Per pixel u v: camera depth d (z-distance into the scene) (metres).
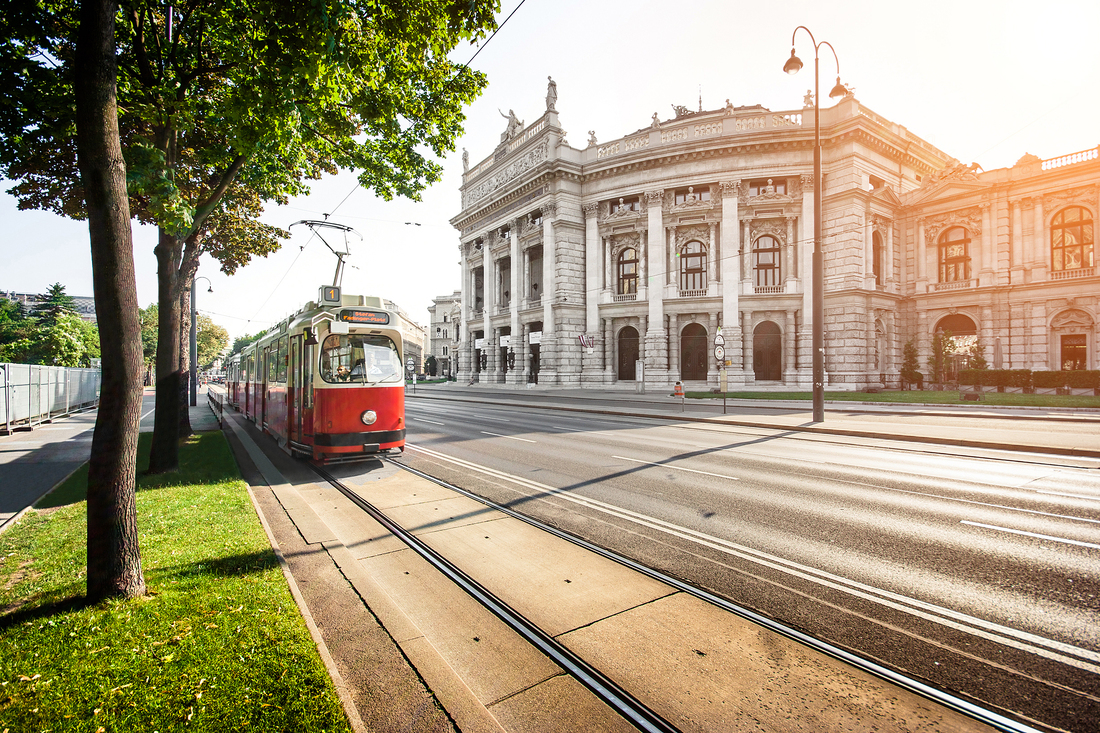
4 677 3.20
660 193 37.78
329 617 4.23
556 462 11.60
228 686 3.10
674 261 37.69
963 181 35.00
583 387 40.47
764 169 35.47
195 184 13.87
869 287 34.16
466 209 54.22
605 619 4.29
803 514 7.34
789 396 29.83
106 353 4.36
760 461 11.55
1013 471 10.28
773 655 3.75
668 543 6.17
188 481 9.34
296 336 12.41
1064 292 31.39
